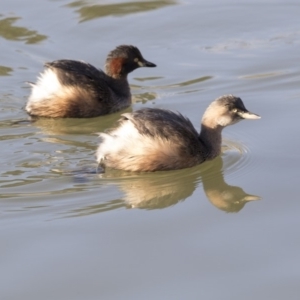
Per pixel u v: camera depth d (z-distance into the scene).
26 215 12.19
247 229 11.75
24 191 12.91
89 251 11.13
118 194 12.92
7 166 13.84
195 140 14.02
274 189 13.05
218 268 10.66
